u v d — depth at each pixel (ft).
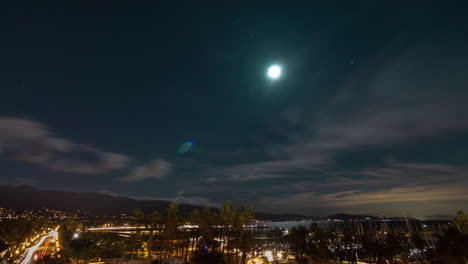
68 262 236.02
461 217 123.44
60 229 450.71
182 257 232.12
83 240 269.44
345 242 214.28
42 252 337.52
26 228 324.39
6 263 261.03
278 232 341.41
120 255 274.16
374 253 165.58
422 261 182.60
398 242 158.40
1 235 292.40
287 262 235.20
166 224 191.42
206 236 225.76
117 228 640.17
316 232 221.46
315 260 186.60
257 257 259.60
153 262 210.38
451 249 95.55
